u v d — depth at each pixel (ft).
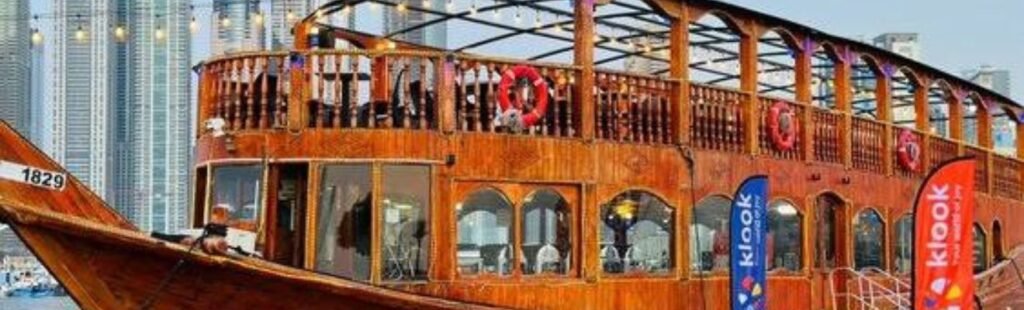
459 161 44.04
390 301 40.60
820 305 59.31
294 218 44.37
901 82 79.15
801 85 59.00
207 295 38.06
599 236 47.06
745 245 48.55
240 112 44.45
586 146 46.93
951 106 77.20
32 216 34.96
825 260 60.70
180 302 37.93
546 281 45.39
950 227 52.70
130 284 37.09
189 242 37.06
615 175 47.88
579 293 46.24
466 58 44.42
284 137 43.45
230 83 44.73
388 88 43.80
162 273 37.19
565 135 46.57
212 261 37.01
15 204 34.88
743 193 48.55
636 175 48.73
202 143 46.14
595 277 46.75
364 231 42.91
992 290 76.43
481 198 44.50
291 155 43.32
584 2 47.44
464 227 44.01
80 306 36.78
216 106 45.24
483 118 45.91
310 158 43.14
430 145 43.62
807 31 58.75
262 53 44.01
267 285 38.45
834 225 61.77
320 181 43.06
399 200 43.32
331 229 42.91
